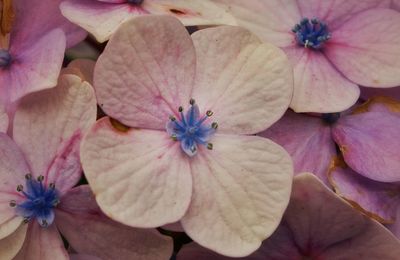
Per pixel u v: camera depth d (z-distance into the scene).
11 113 0.14
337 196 0.14
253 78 0.14
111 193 0.13
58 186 0.14
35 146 0.14
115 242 0.14
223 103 0.14
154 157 0.14
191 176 0.14
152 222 0.13
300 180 0.14
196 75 0.14
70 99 0.14
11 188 0.14
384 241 0.14
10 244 0.14
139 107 0.14
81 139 0.14
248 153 0.14
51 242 0.14
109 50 0.14
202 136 0.14
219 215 0.14
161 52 0.14
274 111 0.14
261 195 0.14
